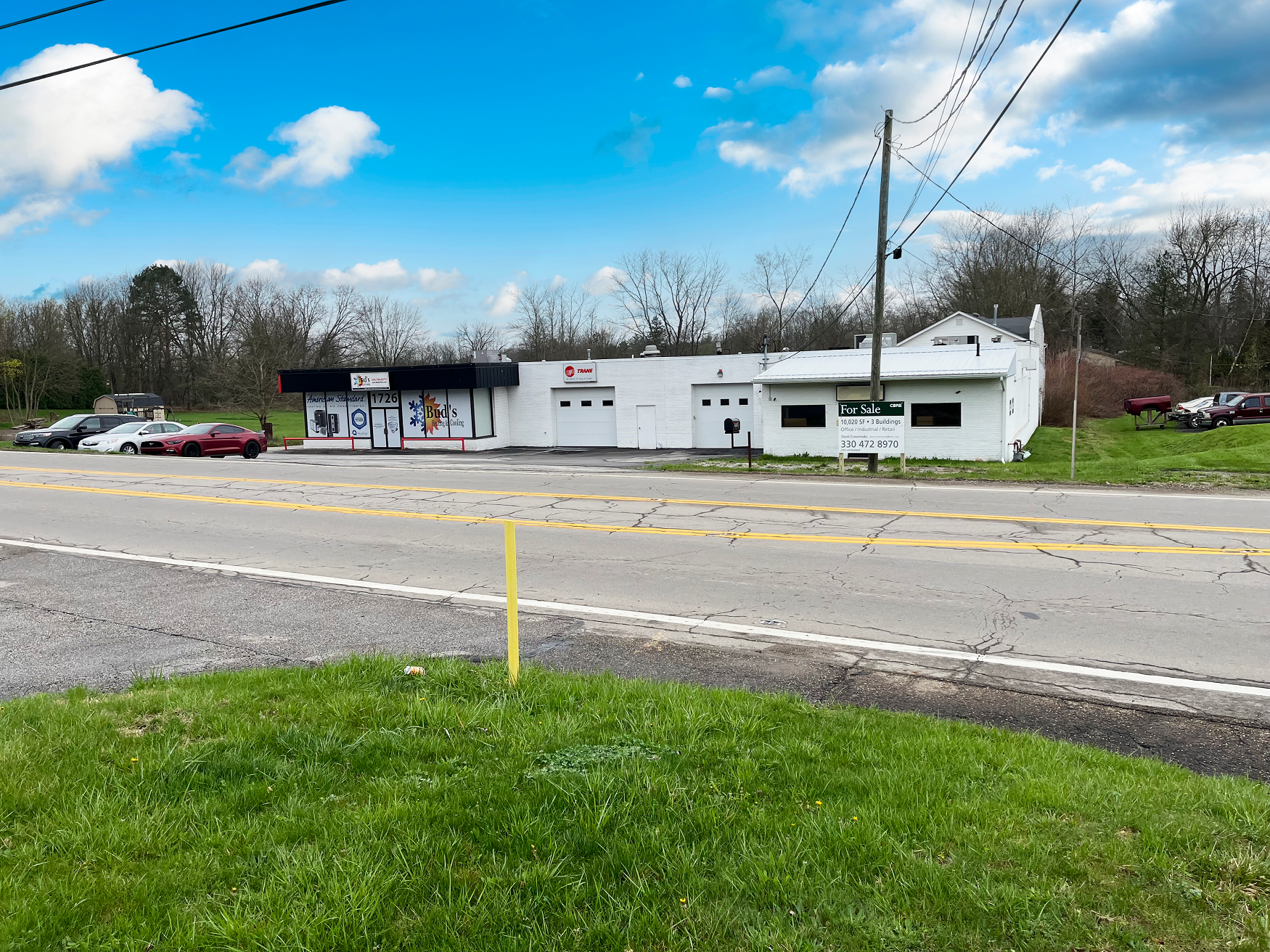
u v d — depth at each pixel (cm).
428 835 355
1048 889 320
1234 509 1384
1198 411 4169
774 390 2884
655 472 2142
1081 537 1173
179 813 380
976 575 979
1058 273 6538
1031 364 3866
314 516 1469
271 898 309
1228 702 604
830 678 664
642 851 346
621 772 421
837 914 305
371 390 3891
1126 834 366
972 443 2625
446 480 1961
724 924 300
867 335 3516
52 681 653
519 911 305
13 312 7144
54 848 346
